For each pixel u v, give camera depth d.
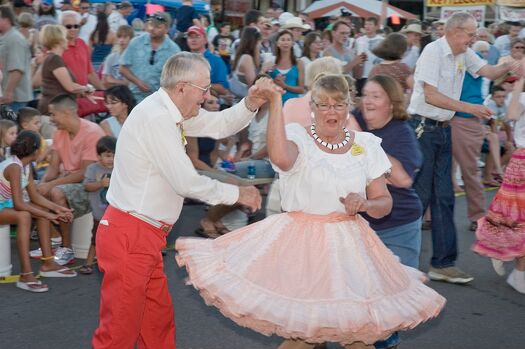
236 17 20.09
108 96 7.20
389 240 4.50
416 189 6.17
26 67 8.66
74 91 8.27
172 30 11.94
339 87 3.59
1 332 5.21
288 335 3.36
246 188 3.89
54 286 6.22
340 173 3.66
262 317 3.35
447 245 6.39
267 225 3.73
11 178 6.00
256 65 9.77
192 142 7.24
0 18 8.43
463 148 7.54
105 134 7.04
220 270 3.62
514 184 6.13
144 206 3.90
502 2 13.88
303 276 3.51
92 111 8.74
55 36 8.22
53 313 5.61
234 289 3.49
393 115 4.31
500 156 11.03
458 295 6.18
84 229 6.88
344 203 3.56
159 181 3.91
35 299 5.91
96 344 3.99
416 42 11.69
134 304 3.92
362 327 3.35
